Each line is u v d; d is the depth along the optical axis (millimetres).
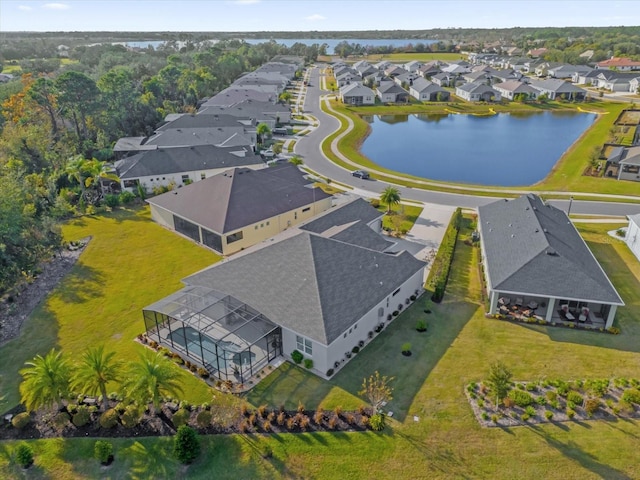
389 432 24281
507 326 33344
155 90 121562
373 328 32656
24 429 25297
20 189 45438
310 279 31000
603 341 31547
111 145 87438
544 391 26953
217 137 82250
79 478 22438
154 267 43531
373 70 180000
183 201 51438
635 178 66250
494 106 129375
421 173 75188
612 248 45500
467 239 47844
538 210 43812
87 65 175250
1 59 198125
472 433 24203
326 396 26812
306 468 22453
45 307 37094
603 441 23641
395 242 43125
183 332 29984
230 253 46344
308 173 72188
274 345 29984
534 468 22203
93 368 24938
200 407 26203
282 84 153125
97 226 53531
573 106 126125
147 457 23359
